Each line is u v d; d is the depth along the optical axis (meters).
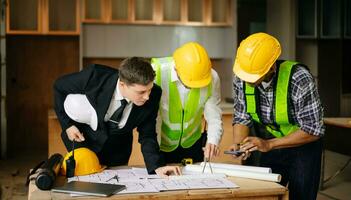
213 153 2.39
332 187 4.64
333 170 5.35
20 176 5.08
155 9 6.11
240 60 2.26
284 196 1.94
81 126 2.25
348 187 4.65
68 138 2.24
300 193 2.50
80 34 5.99
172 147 2.65
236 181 2.04
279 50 2.25
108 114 2.15
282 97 2.29
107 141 2.31
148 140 2.22
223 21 6.36
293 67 2.27
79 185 1.87
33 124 6.53
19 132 6.50
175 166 2.14
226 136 4.69
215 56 6.42
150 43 6.21
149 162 2.14
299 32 6.21
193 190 1.86
